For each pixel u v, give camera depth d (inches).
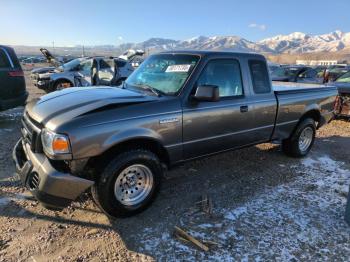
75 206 149.3
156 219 140.9
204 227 135.9
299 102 209.5
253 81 179.6
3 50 293.9
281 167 208.2
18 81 304.0
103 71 486.3
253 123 181.2
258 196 165.6
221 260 116.4
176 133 145.7
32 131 129.2
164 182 178.1
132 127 130.6
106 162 128.3
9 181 171.2
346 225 142.3
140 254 118.3
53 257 115.0
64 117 122.1
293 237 131.7
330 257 120.6
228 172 196.1
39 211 144.0
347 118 370.6
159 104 140.0
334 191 175.8
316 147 258.5
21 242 122.3
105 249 120.3
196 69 152.7
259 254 120.6
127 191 137.2
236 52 172.9
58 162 121.7
